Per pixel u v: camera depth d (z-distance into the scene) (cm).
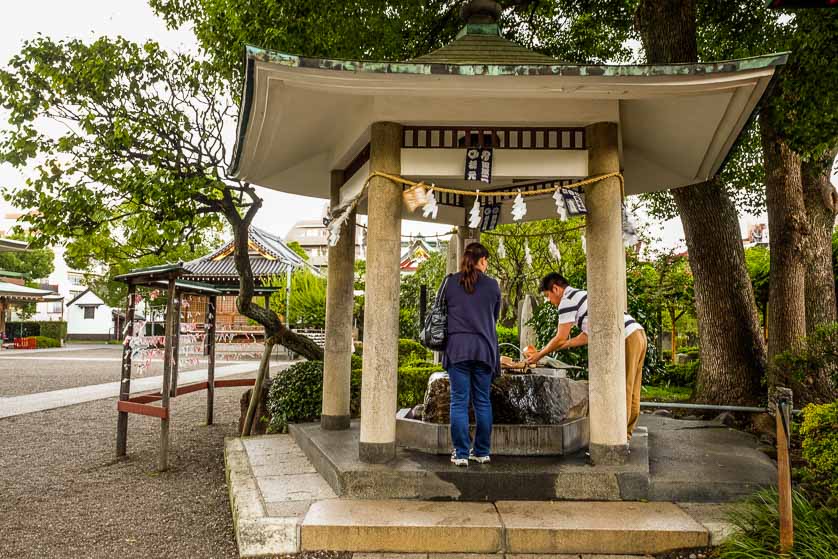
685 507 364
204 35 709
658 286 1228
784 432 293
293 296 2195
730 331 736
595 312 402
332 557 318
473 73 350
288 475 440
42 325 3459
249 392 745
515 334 1253
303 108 429
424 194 406
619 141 420
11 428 810
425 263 2264
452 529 323
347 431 530
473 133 425
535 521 332
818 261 727
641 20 782
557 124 416
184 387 731
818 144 566
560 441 423
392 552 323
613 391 394
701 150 493
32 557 350
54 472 569
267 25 649
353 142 461
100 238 743
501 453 421
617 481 376
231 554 350
